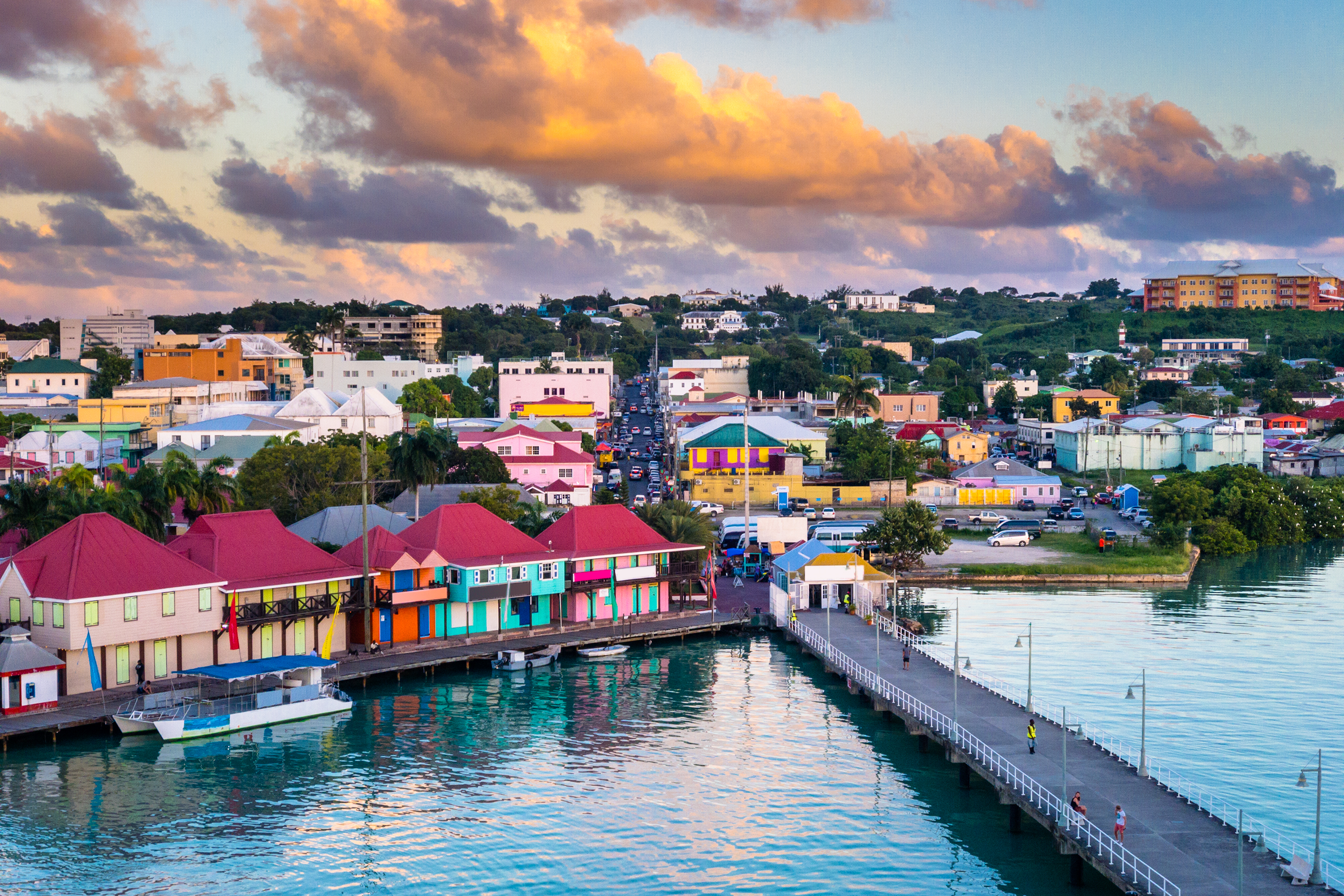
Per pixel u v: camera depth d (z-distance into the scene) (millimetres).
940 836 78375
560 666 121312
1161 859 67562
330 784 87438
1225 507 197750
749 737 98438
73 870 73188
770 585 145750
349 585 118750
